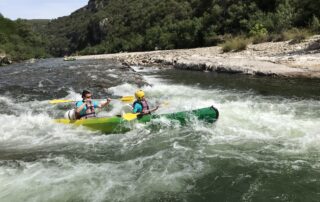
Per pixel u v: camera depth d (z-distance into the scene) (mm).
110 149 7238
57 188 5574
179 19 60312
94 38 107188
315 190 5180
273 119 8453
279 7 33375
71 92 13898
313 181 5426
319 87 11812
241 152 6633
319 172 5691
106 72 20688
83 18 140500
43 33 154500
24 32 84938
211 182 5578
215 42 39812
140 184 5613
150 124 8289
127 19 84188
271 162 6141
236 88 13086
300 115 8695
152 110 8867
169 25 55500
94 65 27922
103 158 6758
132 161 6527
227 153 6621
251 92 12125
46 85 15914
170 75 18516
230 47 24922
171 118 8305
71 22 149625
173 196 5242
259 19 34438
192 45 44438
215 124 8258
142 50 60250
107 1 127250
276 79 13969
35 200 5258
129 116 8359
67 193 5418
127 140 7750
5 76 21359
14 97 13250
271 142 7035
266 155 6438
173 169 6074
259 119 8500
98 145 7535
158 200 5160
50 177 5977
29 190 5551
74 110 8938
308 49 18938
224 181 5582
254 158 6336
